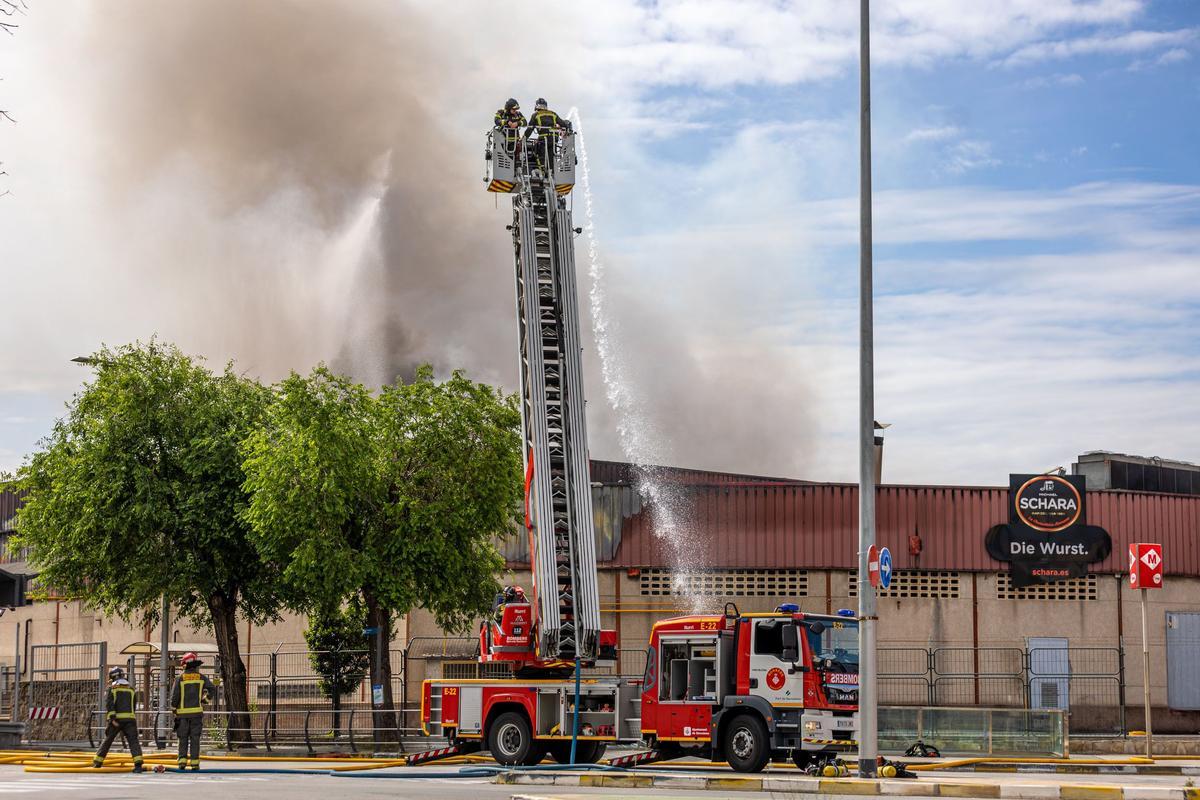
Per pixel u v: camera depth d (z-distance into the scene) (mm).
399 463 37844
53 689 40344
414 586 37469
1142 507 45281
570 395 25859
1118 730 43781
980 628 44312
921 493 44844
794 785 21469
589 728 26516
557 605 25125
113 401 38969
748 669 25391
